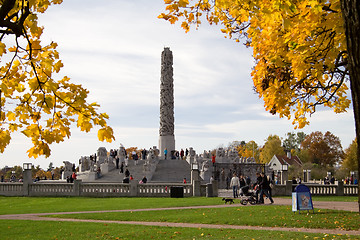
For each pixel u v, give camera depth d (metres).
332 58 13.95
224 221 22.95
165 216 25.69
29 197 46.12
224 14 14.11
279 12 9.72
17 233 20.09
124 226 21.80
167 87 84.56
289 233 18.50
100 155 80.88
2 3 8.26
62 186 46.88
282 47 14.83
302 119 17.39
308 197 24.70
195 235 18.59
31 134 7.86
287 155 131.88
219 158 80.12
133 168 72.00
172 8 10.82
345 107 18.14
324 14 13.32
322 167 125.06
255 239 17.11
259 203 32.56
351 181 66.75
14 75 7.87
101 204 36.09
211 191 43.69
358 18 6.12
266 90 16.08
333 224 20.84
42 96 7.68
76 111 7.89
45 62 7.26
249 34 14.92
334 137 139.38
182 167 73.88
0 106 7.69
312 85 17.34
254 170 75.06
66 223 23.30
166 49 85.38
